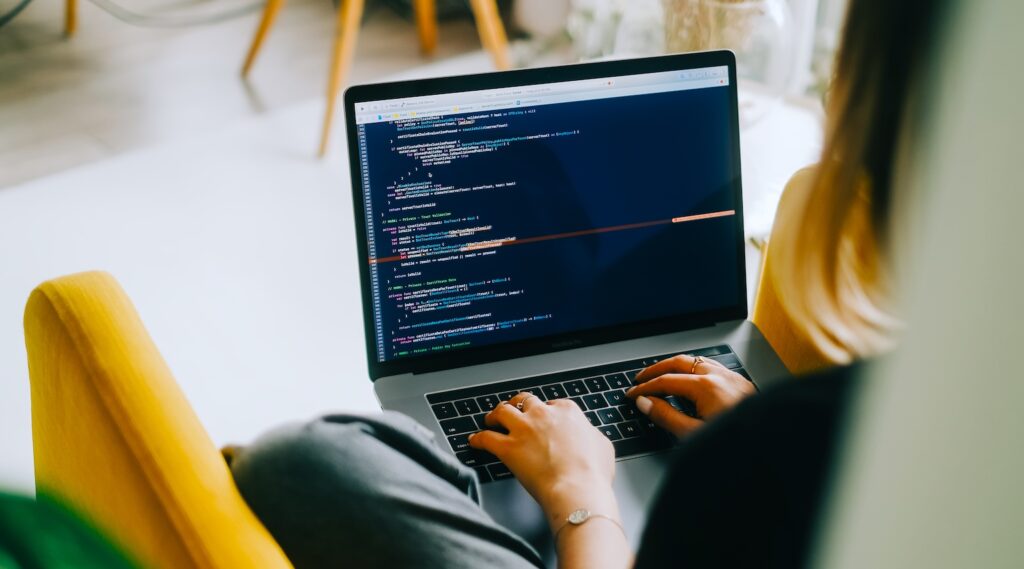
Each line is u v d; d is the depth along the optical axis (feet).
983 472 0.59
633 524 2.59
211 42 10.52
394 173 2.99
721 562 1.26
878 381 0.65
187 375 6.17
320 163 8.35
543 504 2.40
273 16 9.45
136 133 8.82
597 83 3.09
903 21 1.29
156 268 7.05
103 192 7.91
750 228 4.33
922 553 0.63
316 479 1.77
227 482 1.79
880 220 1.50
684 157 3.18
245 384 6.13
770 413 1.19
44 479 2.48
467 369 3.09
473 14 10.93
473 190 3.05
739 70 4.92
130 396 1.82
